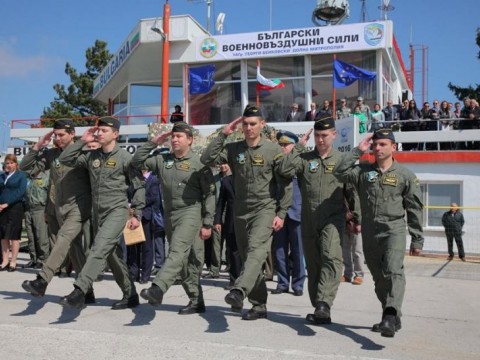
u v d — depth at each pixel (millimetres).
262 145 5762
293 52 17906
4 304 6664
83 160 6211
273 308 6797
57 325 5531
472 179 15594
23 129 20750
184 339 5012
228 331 5398
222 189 8547
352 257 9102
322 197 5758
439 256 15078
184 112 19203
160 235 9688
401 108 17234
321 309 5527
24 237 17891
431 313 6699
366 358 4457
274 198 5793
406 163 16234
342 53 17797
